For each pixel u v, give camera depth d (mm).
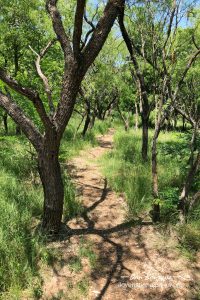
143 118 9961
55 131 5180
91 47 5129
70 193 6902
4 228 5316
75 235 5824
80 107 17125
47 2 5410
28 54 12906
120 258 5203
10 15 12289
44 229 5664
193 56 5750
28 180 7906
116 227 6137
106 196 7629
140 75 9656
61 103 5195
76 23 4746
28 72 12344
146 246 5500
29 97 4773
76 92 5242
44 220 5707
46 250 5172
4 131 13242
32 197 6680
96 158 11422
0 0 11914
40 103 4844
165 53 5789
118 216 6609
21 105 7664
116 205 7125
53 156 5375
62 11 11656
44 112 4941
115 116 29766
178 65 8461
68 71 5133
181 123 28312
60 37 5250
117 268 4965
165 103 6324
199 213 5984
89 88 15938
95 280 4707
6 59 13211
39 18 12414
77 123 19938
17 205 6168
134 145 12898
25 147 8875
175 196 6156
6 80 4711
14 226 5438
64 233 5867
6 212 5805
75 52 5020
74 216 6508
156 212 6027
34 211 6344
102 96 24078
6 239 4965
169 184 7441
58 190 5543
